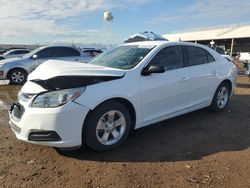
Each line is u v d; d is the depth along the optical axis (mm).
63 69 4184
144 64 4793
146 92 4703
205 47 6180
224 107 6676
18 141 4789
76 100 3928
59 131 3883
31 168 3852
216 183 3482
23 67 11852
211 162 4047
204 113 6527
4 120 6109
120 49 5590
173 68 5277
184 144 4711
